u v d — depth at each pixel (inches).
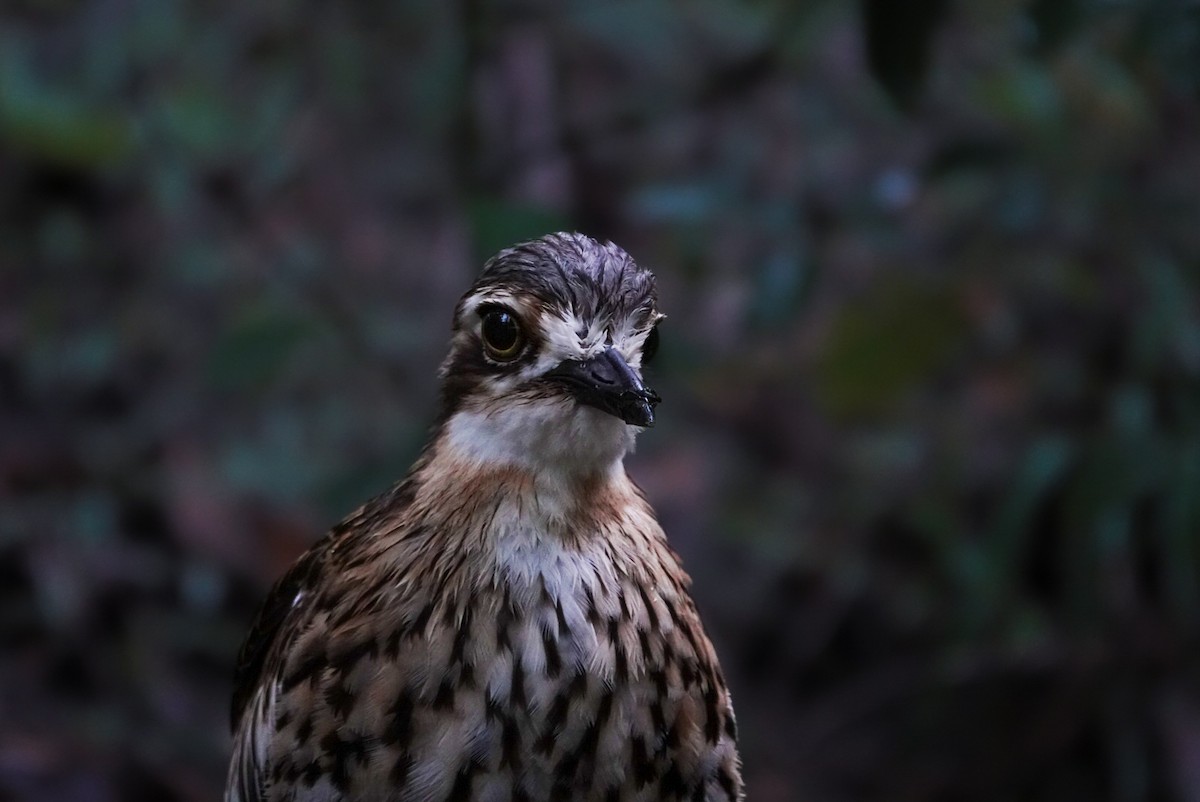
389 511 244.8
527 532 232.8
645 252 524.4
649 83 557.6
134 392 514.9
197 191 557.6
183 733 430.3
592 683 229.6
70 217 560.4
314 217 551.2
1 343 527.8
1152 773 428.5
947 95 513.7
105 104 579.5
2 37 600.1
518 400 234.1
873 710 466.3
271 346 416.2
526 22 473.7
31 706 427.5
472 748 227.8
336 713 231.0
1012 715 447.2
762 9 493.4
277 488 482.6
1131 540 436.1
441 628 230.1
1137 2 359.6
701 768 240.1
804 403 517.3
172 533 466.6
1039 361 478.9
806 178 517.3
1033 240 453.1
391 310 521.0
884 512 493.4
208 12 602.2
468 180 425.4
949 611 461.1
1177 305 402.9
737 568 496.4
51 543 457.7
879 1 336.2
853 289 500.1
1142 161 446.0
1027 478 420.5
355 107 573.0
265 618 271.0
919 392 507.8
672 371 403.5
